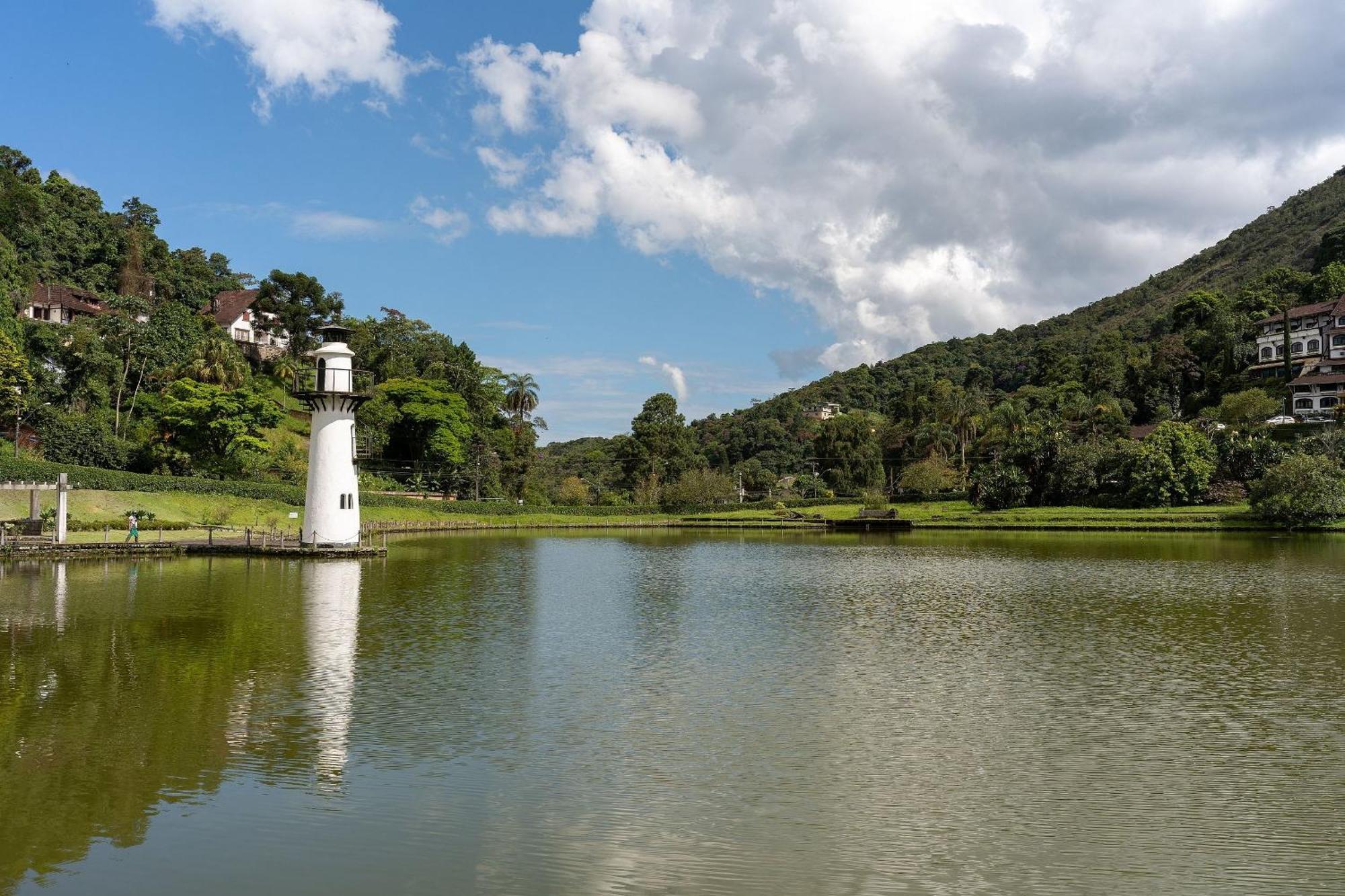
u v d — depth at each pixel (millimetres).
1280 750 22641
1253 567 64312
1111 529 111938
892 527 128375
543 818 18375
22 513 77062
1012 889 15453
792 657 34031
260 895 15227
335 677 29938
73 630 37375
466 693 28047
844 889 15461
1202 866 16281
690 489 158250
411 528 114375
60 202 149875
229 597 47344
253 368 156750
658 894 15266
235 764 21344
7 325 103812
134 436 108312
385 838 17375
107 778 20375
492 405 166750
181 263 171500
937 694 28312
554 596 51125
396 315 180875
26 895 15141
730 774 20953
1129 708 26594
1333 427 123250
